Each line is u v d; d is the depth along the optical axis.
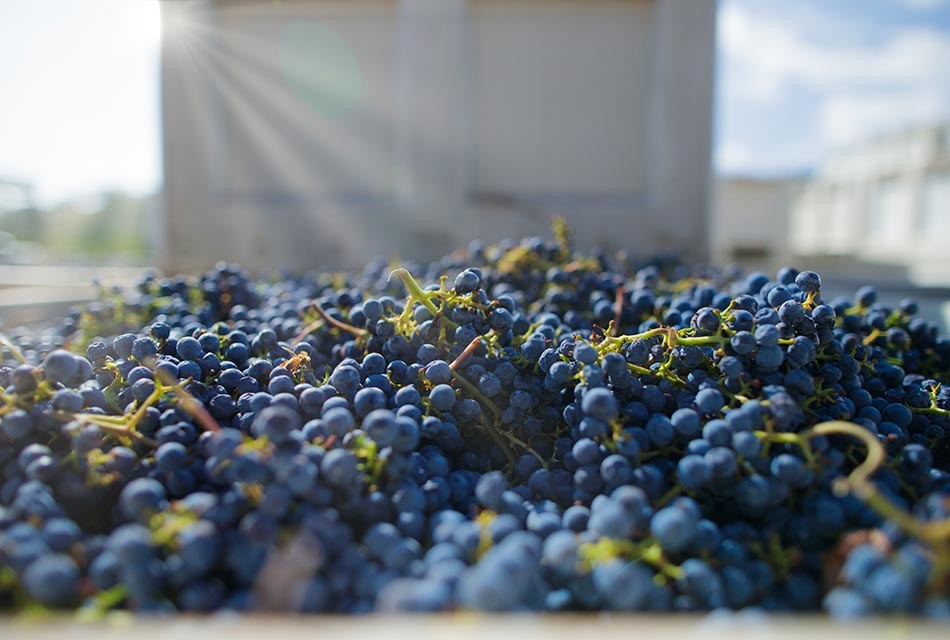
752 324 0.35
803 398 0.34
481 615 0.22
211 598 0.25
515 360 0.39
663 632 0.21
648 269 0.60
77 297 0.75
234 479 0.27
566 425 0.37
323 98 0.95
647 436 0.32
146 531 0.25
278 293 0.63
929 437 0.38
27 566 0.24
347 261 0.95
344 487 0.28
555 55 0.93
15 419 0.30
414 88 0.93
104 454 0.30
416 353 0.40
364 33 0.94
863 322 0.48
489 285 0.55
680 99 0.91
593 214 0.94
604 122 0.94
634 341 0.36
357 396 0.34
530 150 0.94
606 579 0.25
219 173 0.94
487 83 0.94
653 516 0.27
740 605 0.26
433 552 0.26
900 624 0.21
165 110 0.93
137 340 0.38
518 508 0.30
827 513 0.28
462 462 0.35
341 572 0.25
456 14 0.91
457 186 0.94
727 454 0.29
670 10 0.90
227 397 0.36
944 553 0.23
